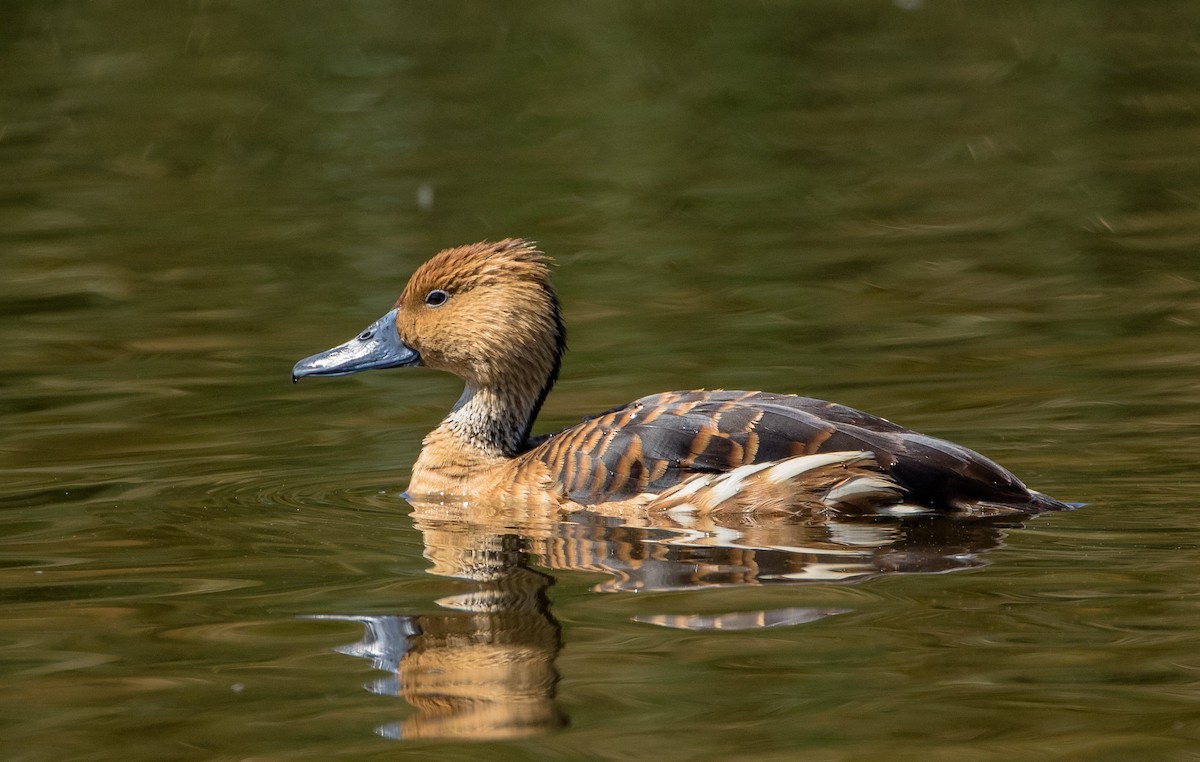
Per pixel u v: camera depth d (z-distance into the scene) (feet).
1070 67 93.86
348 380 51.96
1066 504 35.37
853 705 25.36
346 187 74.79
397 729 25.02
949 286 58.29
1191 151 76.18
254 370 51.62
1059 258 61.31
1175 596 29.43
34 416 46.78
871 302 56.70
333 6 113.19
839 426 35.63
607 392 47.83
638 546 33.86
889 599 29.68
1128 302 55.21
